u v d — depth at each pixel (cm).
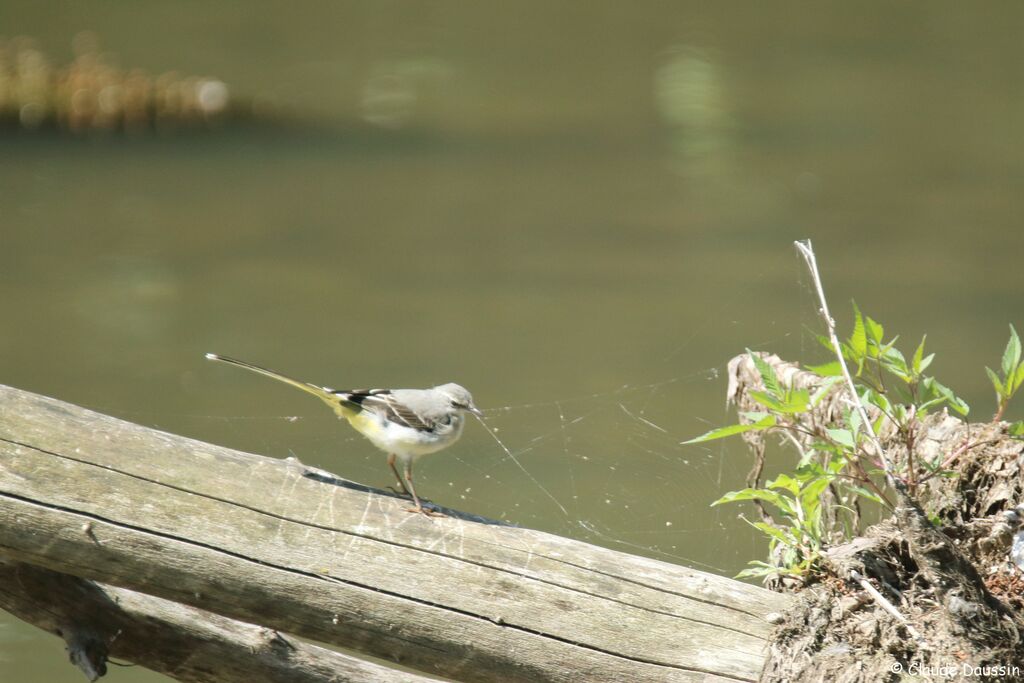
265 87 3753
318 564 554
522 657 557
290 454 1001
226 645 588
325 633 559
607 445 1114
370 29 4731
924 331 1662
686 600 575
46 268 2019
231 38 4453
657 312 1805
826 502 704
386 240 2280
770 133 3238
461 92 3819
